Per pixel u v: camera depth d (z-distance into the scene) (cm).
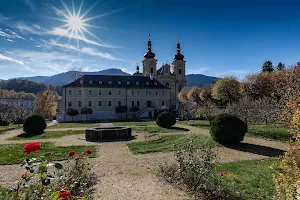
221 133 1304
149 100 5009
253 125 1986
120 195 615
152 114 4794
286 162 490
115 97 4809
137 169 910
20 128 2636
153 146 1459
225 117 1332
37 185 315
